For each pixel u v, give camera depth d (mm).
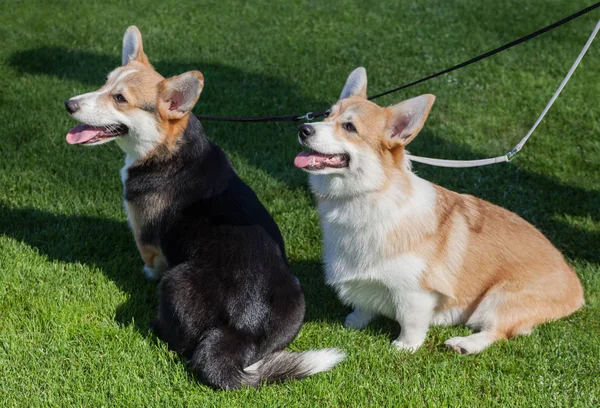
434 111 7172
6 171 5637
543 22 9773
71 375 3514
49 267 4430
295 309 3641
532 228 4078
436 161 4199
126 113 3789
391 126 3498
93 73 7672
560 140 6609
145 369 3566
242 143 6391
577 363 3785
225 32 9078
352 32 9297
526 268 3895
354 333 4020
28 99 6949
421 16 9977
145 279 4445
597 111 7164
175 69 7848
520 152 6395
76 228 4930
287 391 3482
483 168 6094
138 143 3871
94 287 4281
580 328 4086
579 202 5629
